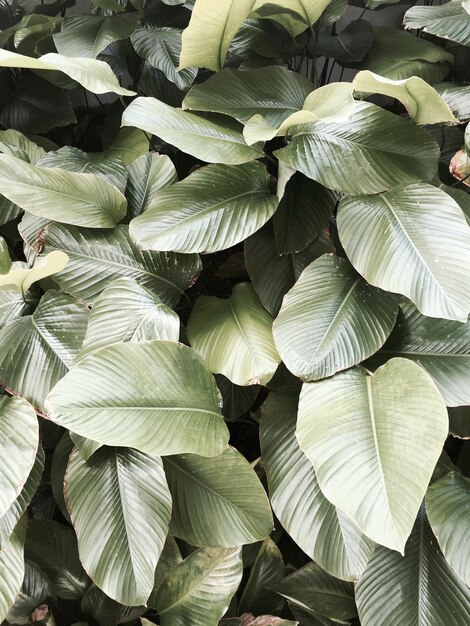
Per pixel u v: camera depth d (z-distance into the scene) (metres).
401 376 0.87
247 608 1.04
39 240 1.05
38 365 0.96
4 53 0.95
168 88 1.36
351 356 0.90
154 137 1.36
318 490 0.92
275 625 0.95
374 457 0.77
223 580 0.95
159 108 1.07
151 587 0.85
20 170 0.99
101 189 1.06
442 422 0.77
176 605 0.96
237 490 0.93
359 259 0.94
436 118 1.04
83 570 1.07
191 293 1.34
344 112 0.89
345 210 0.99
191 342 1.03
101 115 1.71
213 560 0.96
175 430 0.82
